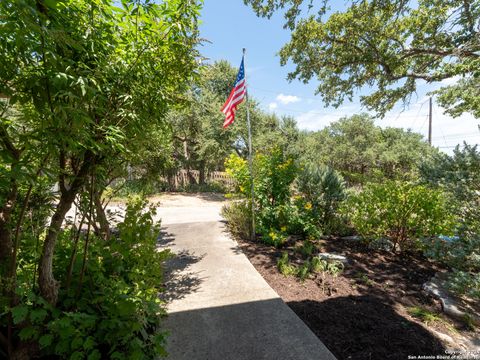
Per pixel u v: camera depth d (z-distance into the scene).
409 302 2.95
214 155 13.46
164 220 7.00
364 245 4.88
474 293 2.77
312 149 22.78
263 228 5.17
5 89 1.19
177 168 14.34
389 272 3.74
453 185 4.17
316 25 6.71
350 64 7.62
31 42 1.06
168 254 2.46
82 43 1.41
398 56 7.01
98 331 1.66
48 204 2.23
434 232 4.08
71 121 1.22
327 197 5.79
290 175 5.42
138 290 1.98
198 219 7.14
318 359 1.98
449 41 6.50
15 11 1.01
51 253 1.66
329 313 2.63
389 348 2.12
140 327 1.65
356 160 24.48
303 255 4.33
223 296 2.96
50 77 1.15
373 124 25.09
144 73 1.85
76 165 1.76
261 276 3.51
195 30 2.20
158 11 1.75
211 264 3.92
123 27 1.80
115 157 1.88
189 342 2.16
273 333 2.29
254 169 5.64
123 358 1.60
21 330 1.50
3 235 1.68
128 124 1.75
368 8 6.43
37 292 1.71
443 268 3.92
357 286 3.28
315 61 7.79
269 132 16.69
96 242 2.44
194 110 12.80
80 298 1.85
